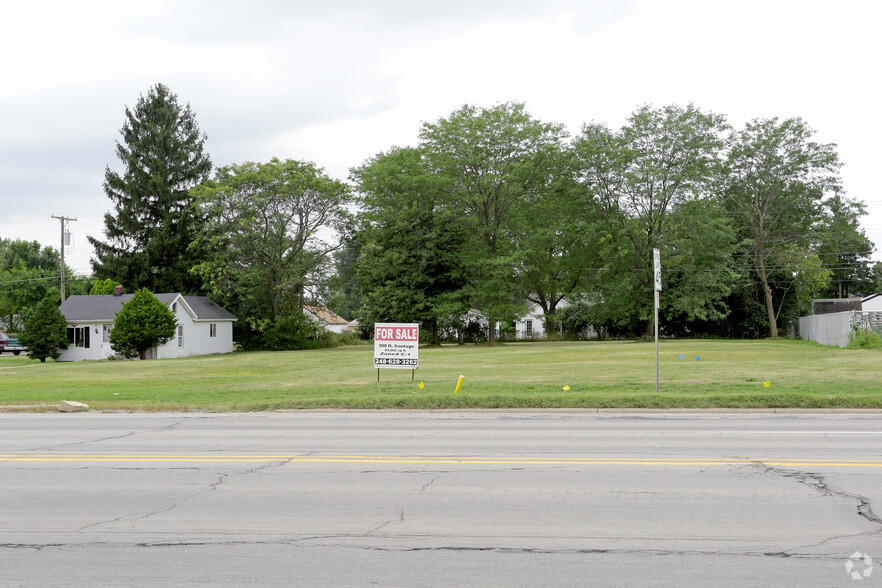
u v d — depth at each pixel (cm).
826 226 5844
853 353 3328
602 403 1686
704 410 1645
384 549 611
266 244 5422
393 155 5728
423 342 6166
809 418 1521
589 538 637
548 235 5391
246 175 5253
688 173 5294
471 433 1307
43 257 9762
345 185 5522
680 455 1042
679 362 3005
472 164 5278
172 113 6462
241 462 1008
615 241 5619
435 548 612
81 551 614
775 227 6131
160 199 6281
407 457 1041
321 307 5794
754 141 5753
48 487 855
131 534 661
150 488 846
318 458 1036
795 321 6256
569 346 4825
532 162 5369
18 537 655
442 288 5616
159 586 533
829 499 766
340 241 5675
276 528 675
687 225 5353
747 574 546
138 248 6388
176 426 1451
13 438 1276
